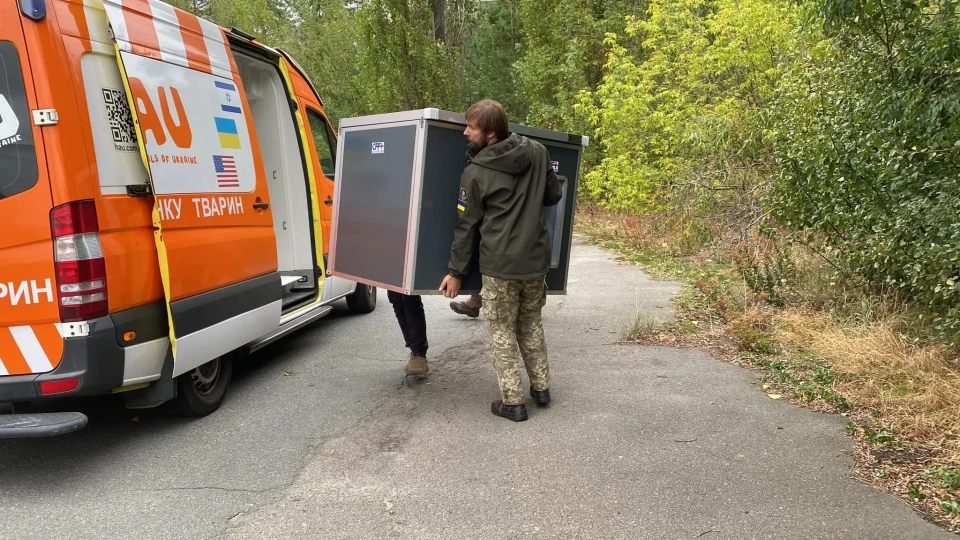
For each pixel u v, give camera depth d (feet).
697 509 9.39
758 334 16.98
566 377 15.38
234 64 14.96
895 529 8.77
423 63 55.47
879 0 14.84
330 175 21.62
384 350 18.48
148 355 11.26
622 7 50.44
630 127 35.01
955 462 10.30
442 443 11.85
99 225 10.36
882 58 15.74
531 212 12.16
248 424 13.01
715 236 31.04
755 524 8.97
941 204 13.98
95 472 10.93
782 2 27.40
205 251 12.64
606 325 20.11
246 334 14.06
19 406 12.13
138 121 11.15
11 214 10.02
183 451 11.74
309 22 77.30
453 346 18.65
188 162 12.47
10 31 9.81
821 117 18.11
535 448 11.53
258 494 10.11
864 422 12.16
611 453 11.25
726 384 14.57
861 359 14.58
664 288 25.34
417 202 12.30
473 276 13.08
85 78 10.44
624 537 8.74
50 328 10.12
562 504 9.60
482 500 9.77
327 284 19.76
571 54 48.08
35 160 9.95
